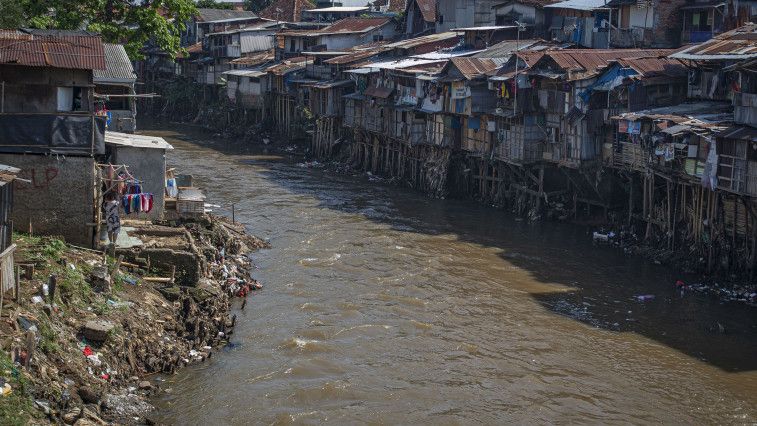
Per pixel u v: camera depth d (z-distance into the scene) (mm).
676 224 38375
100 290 25812
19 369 20031
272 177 56406
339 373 26109
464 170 51312
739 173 34156
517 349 28516
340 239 41000
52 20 45188
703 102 42062
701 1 48500
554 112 45094
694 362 27922
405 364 26984
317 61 68750
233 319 29047
